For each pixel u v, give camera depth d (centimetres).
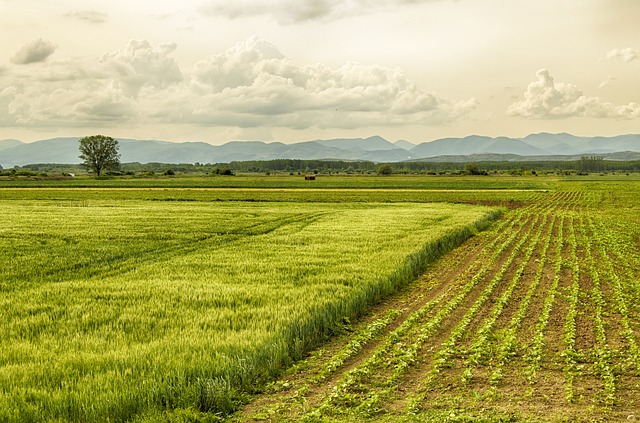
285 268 2319
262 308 1584
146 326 1422
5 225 4097
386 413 977
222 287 1912
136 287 1931
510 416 944
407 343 1398
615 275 2267
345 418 954
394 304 1877
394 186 13075
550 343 1402
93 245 3077
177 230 3869
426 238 3228
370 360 1232
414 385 1120
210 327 1409
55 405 912
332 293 1786
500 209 6194
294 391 1092
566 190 11450
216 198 8369
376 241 3209
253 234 3775
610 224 4766
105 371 1084
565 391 1073
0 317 1518
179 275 2169
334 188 12275
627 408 993
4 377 1030
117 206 6450
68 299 1739
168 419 921
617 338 1441
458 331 1459
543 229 4416
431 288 2138
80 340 1292
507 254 3027
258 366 1162
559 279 2297
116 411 923
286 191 10850
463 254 3066
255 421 956
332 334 1496
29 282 2042
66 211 5516
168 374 1041
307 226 4184
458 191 11088
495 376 1127
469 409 988
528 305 1827
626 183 15088
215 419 951
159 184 13412
